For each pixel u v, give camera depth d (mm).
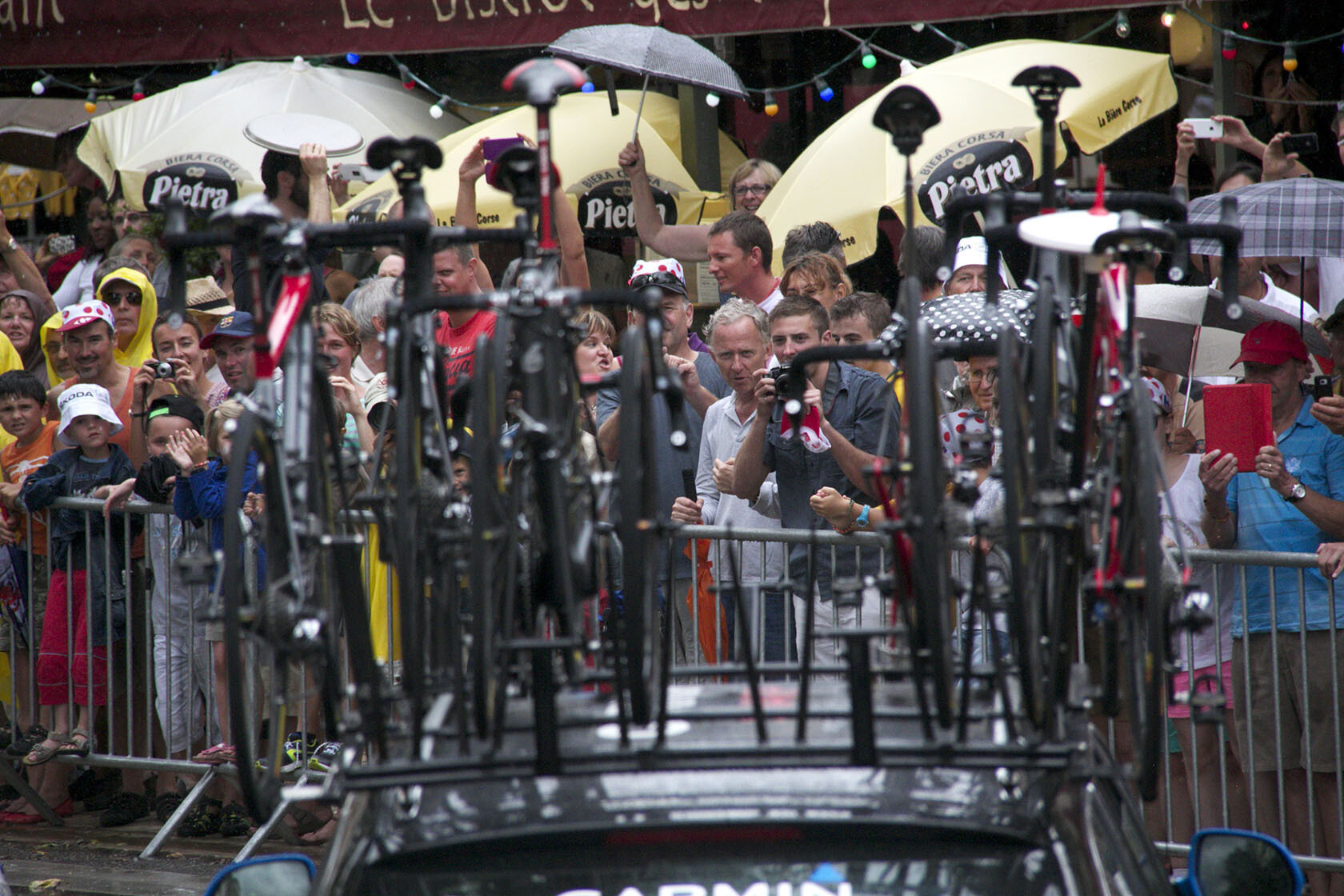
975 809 5703
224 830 16438
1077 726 6691
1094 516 7195
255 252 6402
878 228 22688
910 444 6062
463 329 16047
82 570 16688
